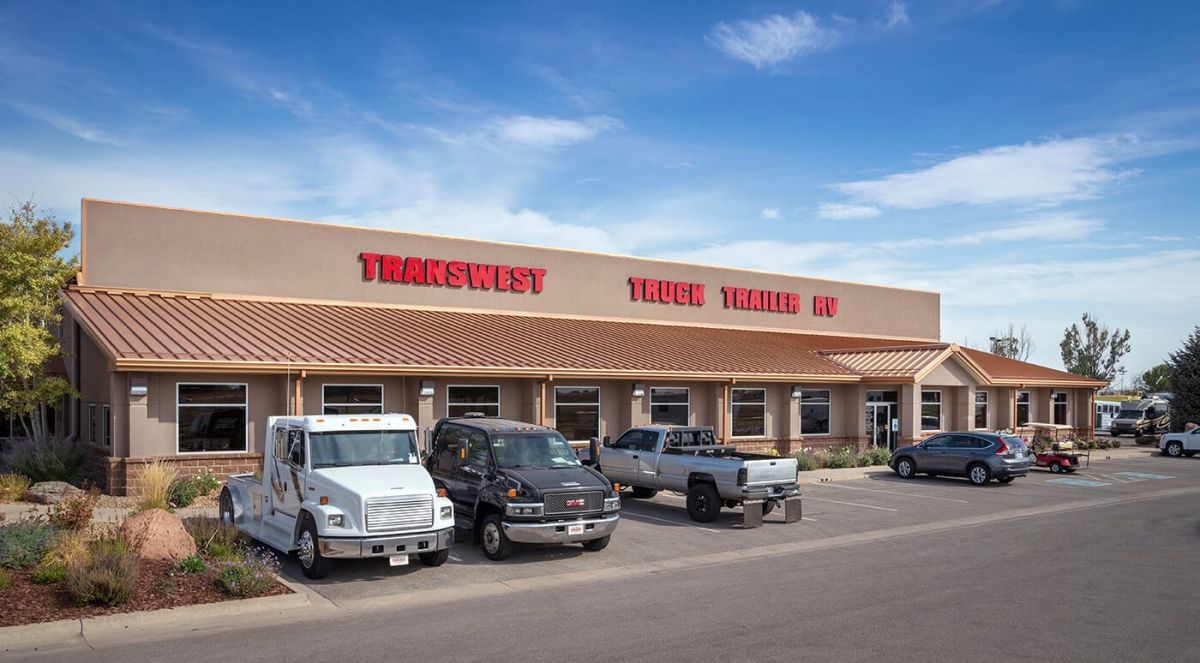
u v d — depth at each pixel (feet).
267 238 84.07
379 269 90.74
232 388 66.39
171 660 27.14
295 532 41.52
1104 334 253.44
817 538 53.52
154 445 62.59
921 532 56.03
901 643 29.17
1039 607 34.42
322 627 31.63
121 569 33.73
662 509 64.85
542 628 31.37
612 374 82.94
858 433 107.76
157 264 77.97
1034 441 122.31
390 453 44.11
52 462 64.75
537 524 44.55
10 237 66.49
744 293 122.72
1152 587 38.29
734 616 33.09
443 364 72.95
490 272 98.17
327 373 67.77
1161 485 87.25
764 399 100.73
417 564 43.96
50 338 68.90
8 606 31.37
